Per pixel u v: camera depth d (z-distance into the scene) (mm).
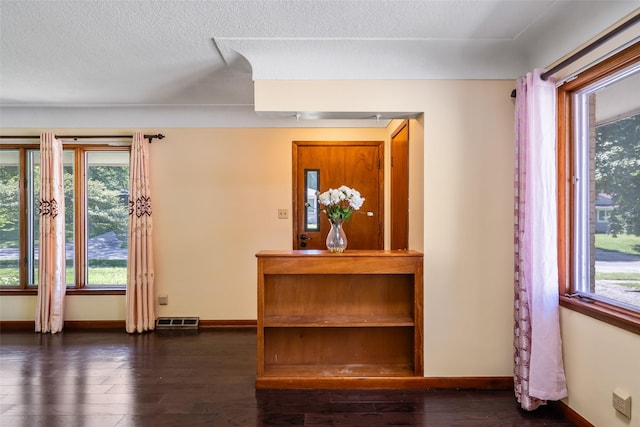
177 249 4355
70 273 4418
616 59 1957
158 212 4340
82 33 2439
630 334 1892
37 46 2629
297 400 2617
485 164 2824
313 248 4363
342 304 2977
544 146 2330
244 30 2400
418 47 2637
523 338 2463
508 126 2818
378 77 2811
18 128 4223
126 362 3297
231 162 4355
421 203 2881
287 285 2965
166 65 2971
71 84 3424
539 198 2344
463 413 2447
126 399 2633
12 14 2197
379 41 2555
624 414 1918
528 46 2621
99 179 4426
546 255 2346
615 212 2119
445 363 2818
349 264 2791
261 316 2799
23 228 4352
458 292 2820
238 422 2344
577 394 2277
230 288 4375
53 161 4160
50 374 3045
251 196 4363
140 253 4184
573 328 2299
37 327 4145
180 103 4047
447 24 2334
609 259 2168
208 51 2713
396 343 3002
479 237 2824
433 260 2814
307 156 4352
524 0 2064
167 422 2346
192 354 3488
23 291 4297
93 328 4301
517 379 2570
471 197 2822
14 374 3047
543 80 2355
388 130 4230
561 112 2408
